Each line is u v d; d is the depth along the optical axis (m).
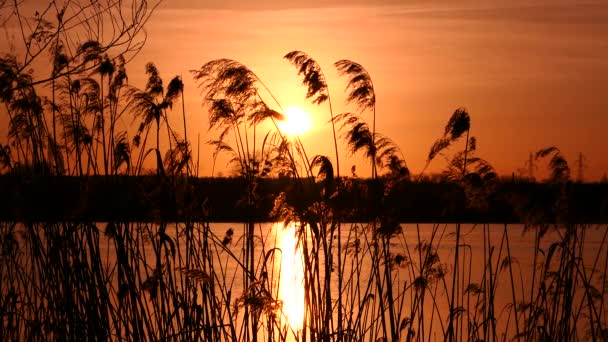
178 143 8.45
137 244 8.34
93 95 8.59
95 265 8.22
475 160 8.91
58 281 8.27
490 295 9.28
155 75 8.86
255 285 8.10
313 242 8.64
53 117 8.62
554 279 9.27
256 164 8.75
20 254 8.65
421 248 9.23
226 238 8.77
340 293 8.69
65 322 8.22
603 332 9.15
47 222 8.29
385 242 8.93
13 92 8.36
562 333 9.07
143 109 8.30
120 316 8.17
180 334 8.12
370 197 8.95
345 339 8.62
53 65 8.76
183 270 7.53
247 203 8.68
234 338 8.17
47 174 8.34
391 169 8.90
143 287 7.93
